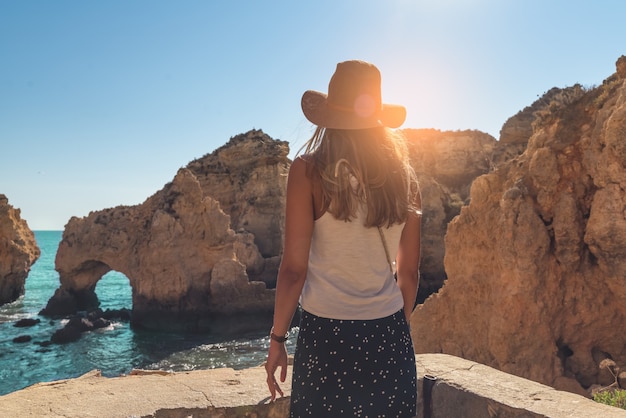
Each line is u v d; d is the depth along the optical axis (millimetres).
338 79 1751
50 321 43250
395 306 1795
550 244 14773
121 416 2469
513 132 46375
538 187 15094
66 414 2463
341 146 1688
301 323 1790
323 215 1696
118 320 44062
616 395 6059
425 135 66188
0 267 54344
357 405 1681
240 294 40719
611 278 13586
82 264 47719
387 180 1699
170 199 43531
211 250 41625
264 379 3053
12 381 27172
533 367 14133
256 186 56062
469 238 17031
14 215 57750
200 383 2967
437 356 3682
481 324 16172
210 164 59312
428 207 45719
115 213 47531
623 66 15609
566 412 2557
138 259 44031
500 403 2707
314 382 1706
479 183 17156
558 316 14578
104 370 29359
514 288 14453
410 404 1790
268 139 58500
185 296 40625
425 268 44969
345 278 1711
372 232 1714
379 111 1775
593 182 14273
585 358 14375
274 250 54125
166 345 35125
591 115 15086
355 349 1678
